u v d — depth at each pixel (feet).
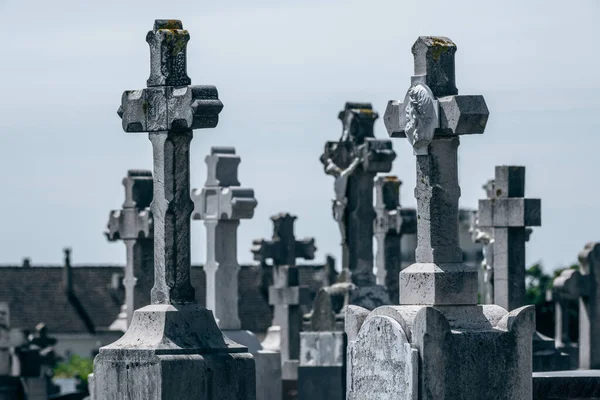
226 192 183.52
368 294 198.29
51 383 342.64
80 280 593.01
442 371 122.72
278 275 234.38
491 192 205.16
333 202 202.08
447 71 128.06
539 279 344.49
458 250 127.03
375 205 217.56
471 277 125.90
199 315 127.95
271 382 180.86
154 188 129.90
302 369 194.08
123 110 131.54
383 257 216.54
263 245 235.20
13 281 589.32
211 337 127.65
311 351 193.77
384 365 125.18
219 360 126.31
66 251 593.83
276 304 234.17
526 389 125.49
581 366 209.67
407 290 126.62
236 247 184.85
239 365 126.93
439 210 126.82
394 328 124.16
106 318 583.99
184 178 129.49
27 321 579.48
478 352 124.06
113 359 126.72
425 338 122.31
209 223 184.75
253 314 500.33
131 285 198.90
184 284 128.88
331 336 192.65
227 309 183.73
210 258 184.44
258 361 180.34
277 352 181.68
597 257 209.05
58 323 580.71
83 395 264.93
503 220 191.62
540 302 333.83
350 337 129.08
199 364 125.49
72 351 579.89
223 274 183.93
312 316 197.06
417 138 127.13
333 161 201.98
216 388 126.11
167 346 125.39
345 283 199.52
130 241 199.31
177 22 131.34
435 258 126.52
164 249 128.88
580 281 208.03
